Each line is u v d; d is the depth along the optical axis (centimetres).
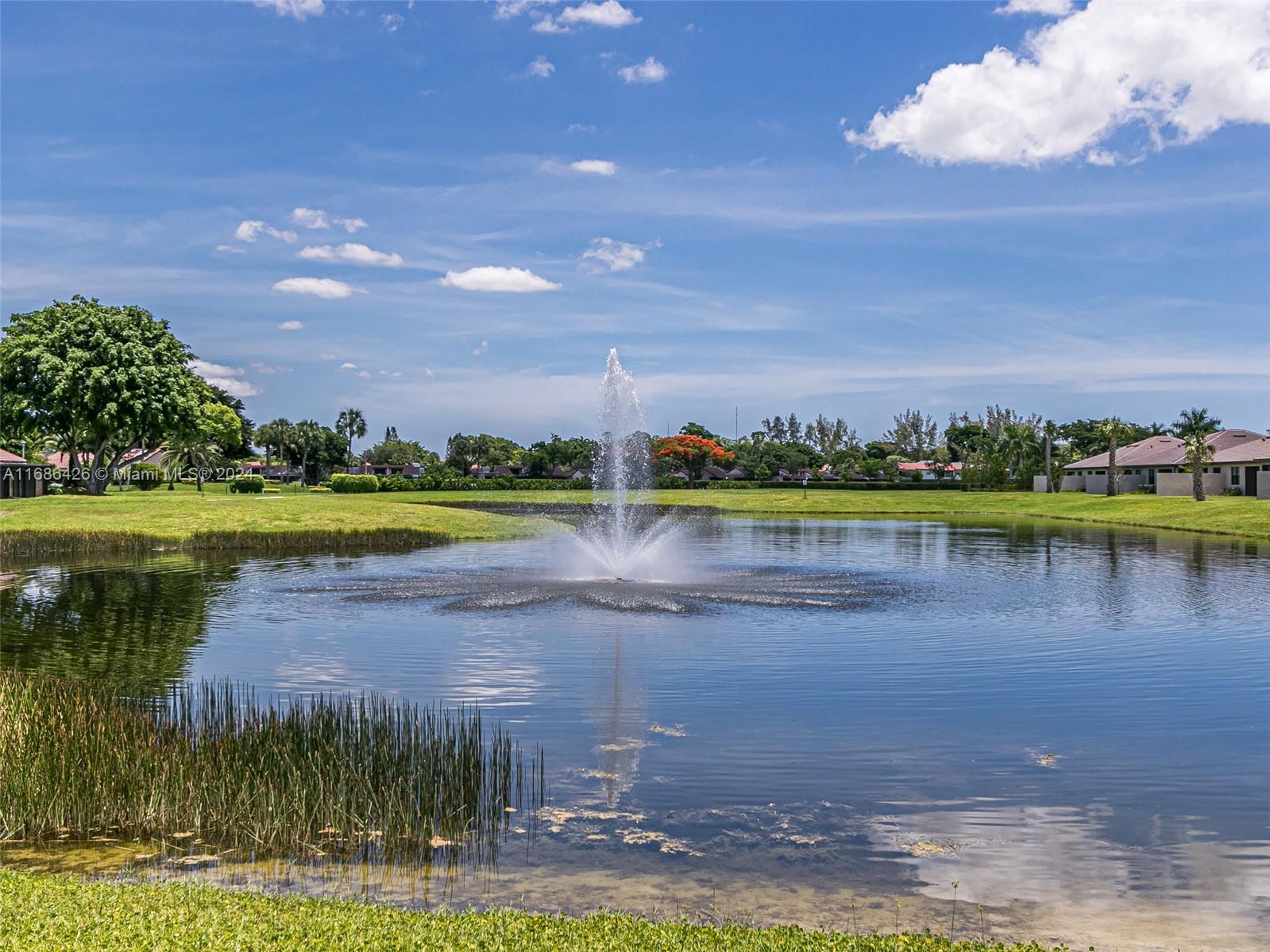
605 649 1809
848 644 1877
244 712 1312
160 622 2130
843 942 650
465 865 848
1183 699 1464
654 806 1001
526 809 986
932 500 8769
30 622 2141
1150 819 976
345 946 609
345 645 1855
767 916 753
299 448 14588
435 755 1024
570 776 1095
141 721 1149
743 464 13850
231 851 877
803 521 6581
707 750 1196
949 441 15725
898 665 1689
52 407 6312
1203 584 2850
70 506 4984
